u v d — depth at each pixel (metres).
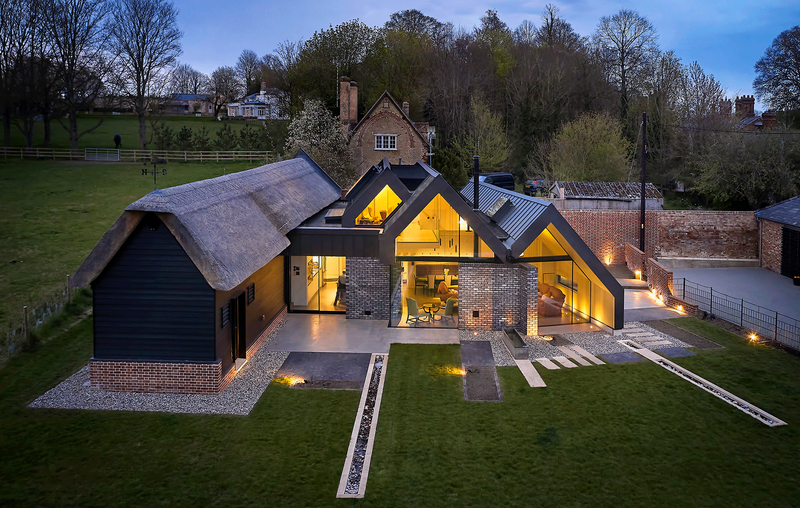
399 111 48.44
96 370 14.99
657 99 56.53
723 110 52.09
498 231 21.97
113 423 13.21
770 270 31.36
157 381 14.94
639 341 19.48
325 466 11.48
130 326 14.91
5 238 30.45
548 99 66.00
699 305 24.28
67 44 56.59
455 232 20.50
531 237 19.52
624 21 65.81
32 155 55.94
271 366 17.08
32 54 56.31
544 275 22.06
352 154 48.66
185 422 13.33
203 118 95.94
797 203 30.39
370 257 21.55
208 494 10.46
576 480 10.98
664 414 13.83
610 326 20.39
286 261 22.83
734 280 28.91
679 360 17.53
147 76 60.72
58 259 27.52
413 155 49.12
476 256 20.47
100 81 59.09
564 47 76.19
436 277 22.56
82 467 11.32
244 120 95.56
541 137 65.31
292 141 49.59
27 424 13.10
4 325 19.47
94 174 48.59
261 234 17.88
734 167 40.59
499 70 71.38
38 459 11.59
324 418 13.62
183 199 14.97
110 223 34.31
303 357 17.88
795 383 15.66
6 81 56.03
